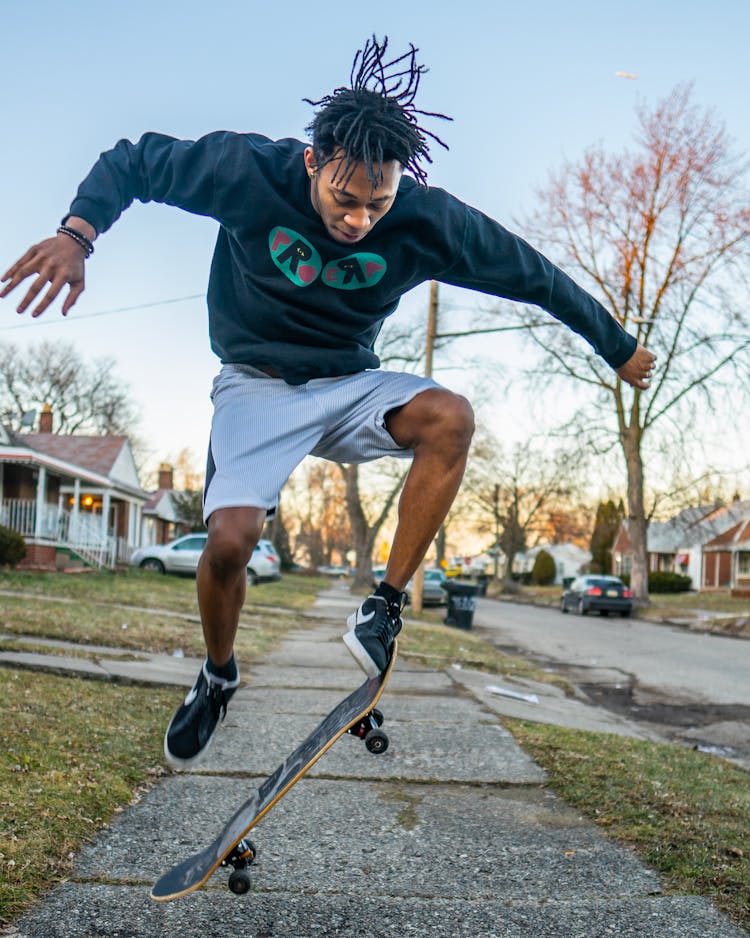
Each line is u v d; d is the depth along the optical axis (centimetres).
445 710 722
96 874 329
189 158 252
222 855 232
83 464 3538
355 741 584
